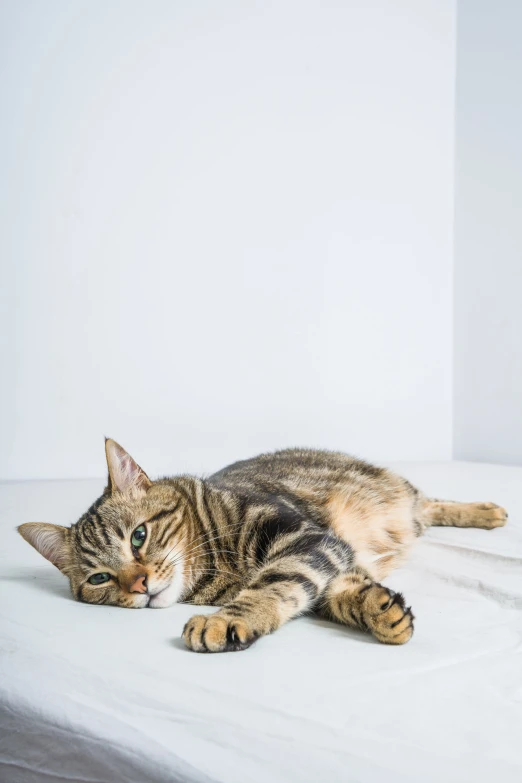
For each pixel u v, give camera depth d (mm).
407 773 939
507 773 942
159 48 4383
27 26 4098
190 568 1794
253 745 1011
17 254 4113
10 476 4156
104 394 4336
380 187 5109
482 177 5066
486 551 2158
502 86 4895
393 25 5109
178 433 4527
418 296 5273
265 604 1503
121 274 4340
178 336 4504
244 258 4672
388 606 1431
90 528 1767
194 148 4496
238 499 1930
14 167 4094
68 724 1112
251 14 4637
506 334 4941
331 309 4973
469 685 1220
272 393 4801
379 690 1189
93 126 4238
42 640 1426
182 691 1181
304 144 4832
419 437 5277
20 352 4148
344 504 2170
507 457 4980
